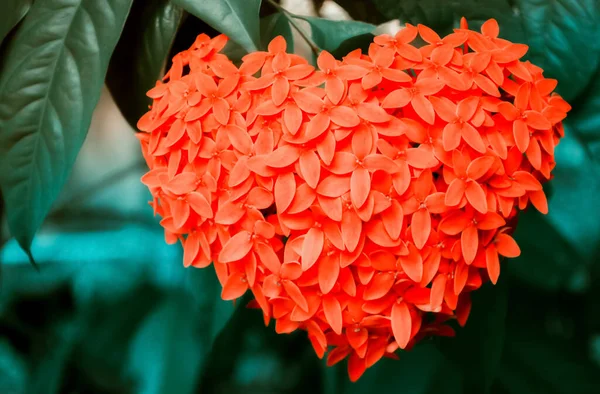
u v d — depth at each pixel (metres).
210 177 0.45
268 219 0.45
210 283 0.58
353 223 0.44
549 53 0.50
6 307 0.72
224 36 0.47
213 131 0.45
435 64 0.45
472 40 0.46
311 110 0.44
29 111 0.48
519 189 0.45
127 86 0.52
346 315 0.45
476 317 0.52
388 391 0.62
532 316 0.68
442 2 0.51
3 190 0.48
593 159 0.52
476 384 0.53
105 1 0.48
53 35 0.48
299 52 0.60
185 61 0.47
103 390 0.69
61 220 0.76
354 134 0.44
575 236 0.64
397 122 0.44
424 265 0.45
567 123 0.52
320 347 0.47
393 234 0.44
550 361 0.66
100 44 0.48
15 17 0.49
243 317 0.61
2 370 0.72
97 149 0.83
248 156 0.44
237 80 0.45
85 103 0.47
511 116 0.45
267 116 0.45
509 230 0.48
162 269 0.69
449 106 0.44
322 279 0.44
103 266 0.71
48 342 0.73
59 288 0.75
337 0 0.54
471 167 0.44
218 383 0.68
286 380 0.77
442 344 0.53
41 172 0.48
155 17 0.50
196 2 0.47
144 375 0.62
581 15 0.50
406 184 0.44
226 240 0.45
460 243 0.45
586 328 0.68
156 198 0.49
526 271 0.66
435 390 0.61
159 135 0.46
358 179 0.44
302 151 0.44
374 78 0.44
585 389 0.64
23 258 0.72
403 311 0.45
